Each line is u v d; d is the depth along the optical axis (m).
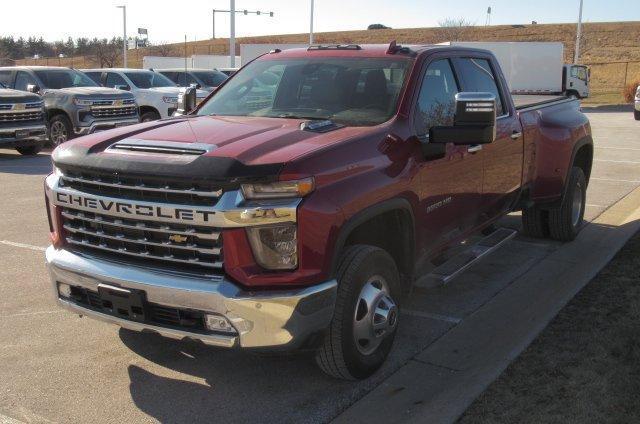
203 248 3.49
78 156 3.84
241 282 3.44
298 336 3.49
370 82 4.73
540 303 5.34
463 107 4.25
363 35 88.31
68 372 4.21
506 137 5.70
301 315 3.47
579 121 7.27
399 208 4.15
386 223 4.42
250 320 3.42
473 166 5.13
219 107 5.11
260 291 3.44
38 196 9.90
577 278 5.91
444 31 64.75
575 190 7.32
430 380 4.09
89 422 3.65
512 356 4.27
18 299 5.47
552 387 3.83
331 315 3.62
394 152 4.19
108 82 19.42
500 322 5.01
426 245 4.66
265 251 3.46
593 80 53.69
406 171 4.22
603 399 3.68
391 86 4.66
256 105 4.98
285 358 4.43
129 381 4.11
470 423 3.49
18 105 14.03
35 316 5.12
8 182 11.17
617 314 4.95
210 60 40.50
